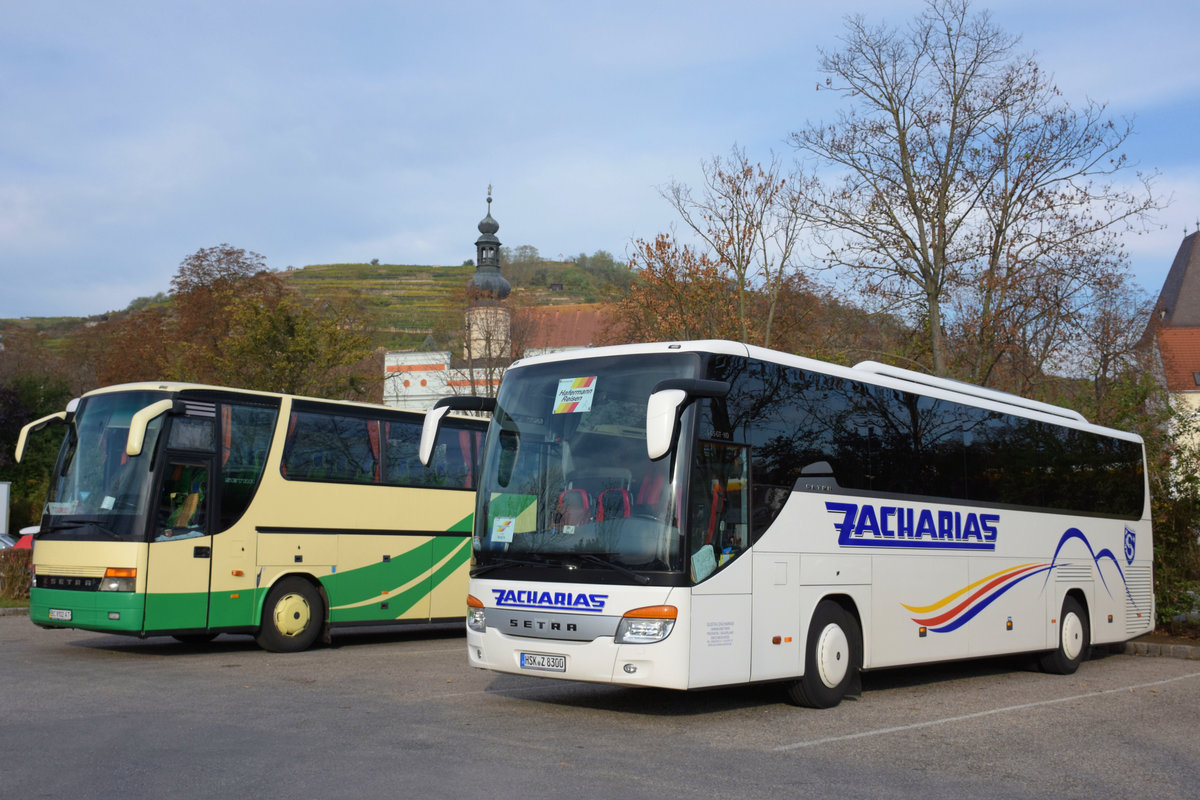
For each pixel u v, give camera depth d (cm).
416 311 15075
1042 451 1490
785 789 704
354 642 1717
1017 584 1386
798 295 3173
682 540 901
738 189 2870
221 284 5447
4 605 2052
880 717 1023
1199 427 1958
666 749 824
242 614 1460
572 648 917
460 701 1048
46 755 756
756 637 966
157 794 646
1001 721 1029
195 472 1430
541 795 659
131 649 1531
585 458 965
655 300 2948
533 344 5222
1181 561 1938
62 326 16512
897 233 2609
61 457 1452
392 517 1664
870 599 1123
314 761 742
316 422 1588
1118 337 3041
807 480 1055
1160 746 916
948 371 2656
